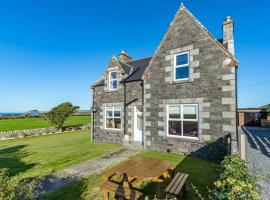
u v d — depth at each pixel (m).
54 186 7.02
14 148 15.41
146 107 13.31
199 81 10.88
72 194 6.27
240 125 30.28
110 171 5.88
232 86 9.70
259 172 7.20
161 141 12.41
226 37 11.47
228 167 4.05
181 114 11.60
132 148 13.58
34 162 10.68
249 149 11.72
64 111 27.05
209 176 7.41
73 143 16.97
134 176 5.26
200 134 10.67
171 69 12.15
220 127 9.98
